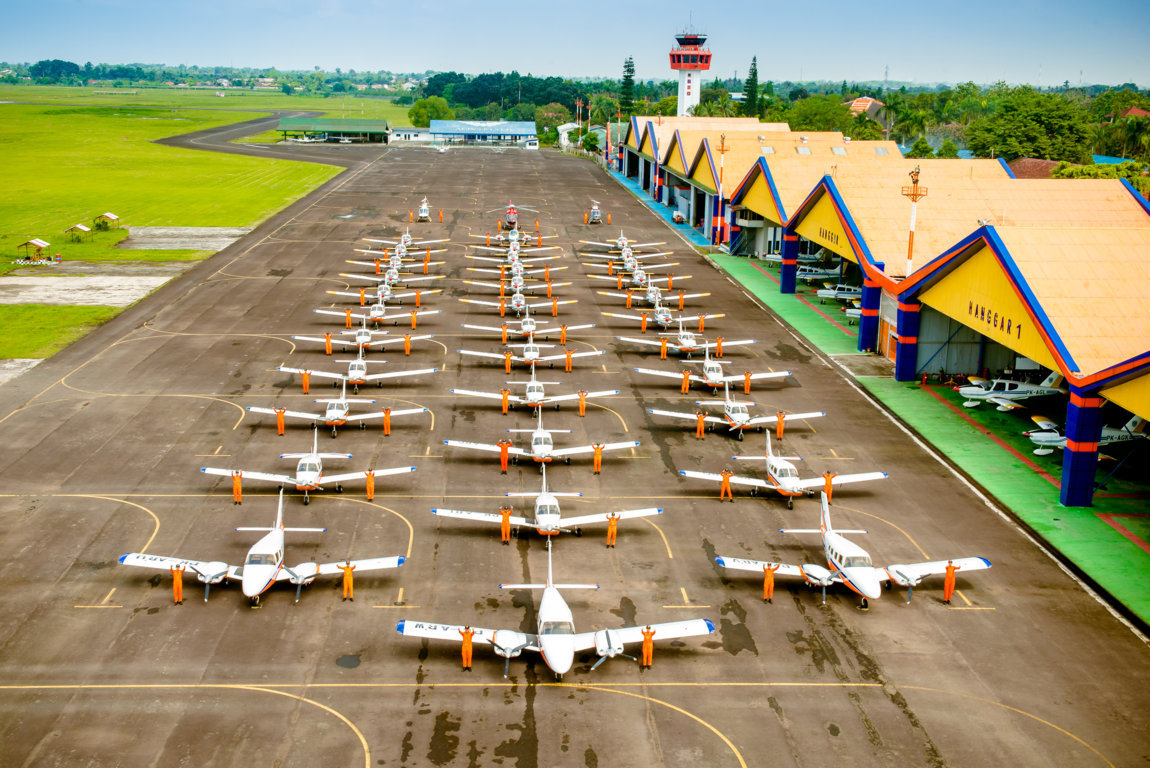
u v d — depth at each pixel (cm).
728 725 3388
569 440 6075
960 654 3831
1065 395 6788
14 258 11175
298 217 14488
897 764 3191
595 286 10569
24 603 4078
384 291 9256
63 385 6881
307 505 5091
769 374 7256
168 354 7669
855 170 9388
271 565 4150
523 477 5516
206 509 5003
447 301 9694
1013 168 18275
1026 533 4866
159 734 3291
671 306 9731
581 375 7431
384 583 4319
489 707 3478
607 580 4381
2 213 14238
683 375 7050
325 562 4456
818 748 3269
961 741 3309
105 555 4500
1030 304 5291
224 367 7369
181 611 4069
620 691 3588
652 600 4209
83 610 4044
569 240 13325
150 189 17162
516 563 4534
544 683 3638
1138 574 4425
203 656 3741
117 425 6134
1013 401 6719
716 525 4959
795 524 4975
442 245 12619
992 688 3606
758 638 3944
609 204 17062
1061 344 5038
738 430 6300
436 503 5141
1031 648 3875
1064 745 3291
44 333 8181
